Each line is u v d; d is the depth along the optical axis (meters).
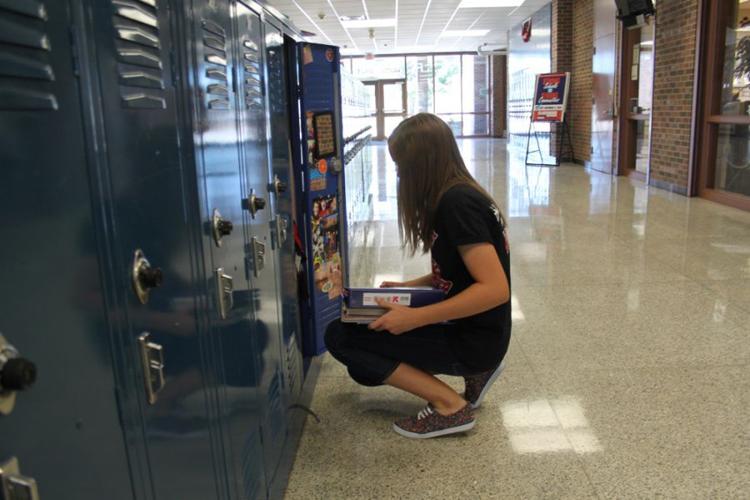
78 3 0.69
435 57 19.55
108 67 0.76
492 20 12.41
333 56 2.41
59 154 0.64
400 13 11.04
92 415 0.69
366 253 4.48
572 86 10.29
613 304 3.13
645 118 7.54
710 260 3.87
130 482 0.78
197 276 1.06
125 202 0.79
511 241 4.64
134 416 0.79
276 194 1.81
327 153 2.43
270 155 1.75
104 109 0.74
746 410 2.03
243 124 1.43
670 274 3.61
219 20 1.26
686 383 2.24
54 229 0.63
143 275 0.82
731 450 1.81
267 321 1.61
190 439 1.00
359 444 1.93
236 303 1.31
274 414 1.63
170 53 0.97
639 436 1.90
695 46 5.96
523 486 1.68
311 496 1.67
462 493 1.66
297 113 2.24
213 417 1.12
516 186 7.79
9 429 0.54
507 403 2.15
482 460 1.81
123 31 0.80
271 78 1.81
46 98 0.62
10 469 0.54
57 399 0.62
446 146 1.75
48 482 0.60
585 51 9.56
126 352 0.78
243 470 1.31
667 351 2.53
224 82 1.27
